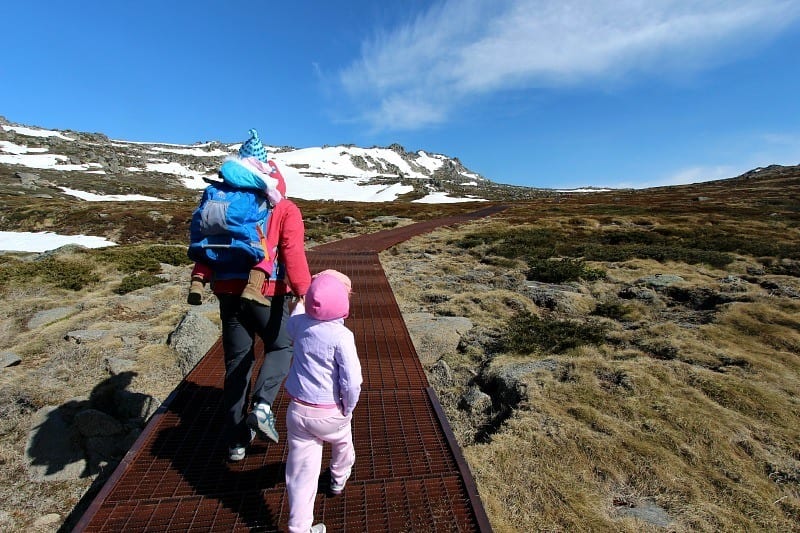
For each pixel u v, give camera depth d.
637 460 3.49
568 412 4.16
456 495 2.83
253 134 2.91
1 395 4.77
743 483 3.31
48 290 9.20
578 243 16.22
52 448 3.92
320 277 2.43
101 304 8.00
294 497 2.33
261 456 3.13
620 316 7.63
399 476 2.98
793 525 2.95
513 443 3.68
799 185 64.88
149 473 2.91
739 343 6.02
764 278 9.86
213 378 4.34
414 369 4.84
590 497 3.12
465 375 5.40
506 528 2.80
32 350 6.07
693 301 8.45
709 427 3.91
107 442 3.96
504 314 7.64
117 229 32.66
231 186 2.72
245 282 2.75
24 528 3.16
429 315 7.47
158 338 6.29
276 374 2.79
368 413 3.84
